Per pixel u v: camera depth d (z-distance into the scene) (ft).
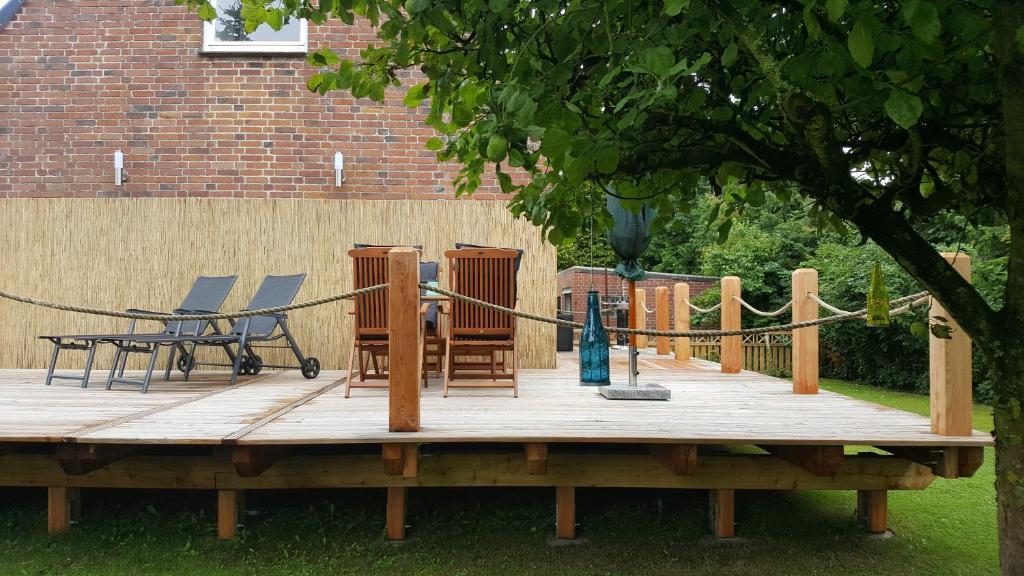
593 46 5.99
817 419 11.80
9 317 22.43
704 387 16.90
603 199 7.80
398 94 23.27
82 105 23.03
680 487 11.57
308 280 22.38
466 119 7.04
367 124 23.18
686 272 78.84
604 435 10.11
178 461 11.49
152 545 11.18
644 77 5.51
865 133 6.81
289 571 10.16
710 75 6.35
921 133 6.47
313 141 23.09
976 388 31.45
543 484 11.53
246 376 20.47
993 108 6.06
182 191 22.98
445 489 14.06
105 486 11.54
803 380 15.42
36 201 22.58
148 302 22.35
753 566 10.48
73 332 22.30
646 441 10.02
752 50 5.33
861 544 11.44
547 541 11.50
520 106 5.21
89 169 22.94
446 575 10.08
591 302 16.19
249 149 23.00
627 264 15.11
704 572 10.24
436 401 14.16
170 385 17.95
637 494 14.03
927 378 34.60
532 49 6.07
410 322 10.58
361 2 6.81
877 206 6.12
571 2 5.71
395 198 23.12
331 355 22.35
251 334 19.30
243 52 23.04
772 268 54.95
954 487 15.15
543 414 12.28
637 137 6.23
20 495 13.67
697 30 5.52
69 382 18.58
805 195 7.57
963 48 4.99
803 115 5.22
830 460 10.22
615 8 5.74
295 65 23.16
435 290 10.91
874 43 4.72
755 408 13.20
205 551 10.93
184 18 23.17
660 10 5.66
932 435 10.34
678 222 7.98
